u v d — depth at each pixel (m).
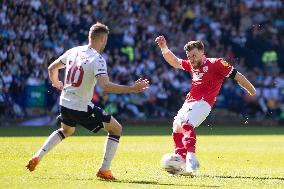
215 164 24.03
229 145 33.38
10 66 50.19
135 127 48.81
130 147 30.83
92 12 56.78
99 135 38.34
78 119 18.27
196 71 20.42
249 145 33.53
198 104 20.17
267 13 60.72
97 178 18.41
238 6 60.59
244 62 57.97
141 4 58.69
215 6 60.31
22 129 43.94
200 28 59.03
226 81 54.34
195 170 19.67
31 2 54.50
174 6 59.53
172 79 53.81
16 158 23.69
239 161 25.31
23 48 51.72
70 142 32.78
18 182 17.16
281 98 55.09
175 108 53.16
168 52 21.31
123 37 56.47
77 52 18.34
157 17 58.56
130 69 54.53
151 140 35.66
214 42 58.34
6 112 49.28
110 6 57.59
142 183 17.69
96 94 51.06
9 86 49.47
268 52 58.22
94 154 26.22
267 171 21.84
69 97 18.20
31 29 53.28
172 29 58.22
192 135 19.70
